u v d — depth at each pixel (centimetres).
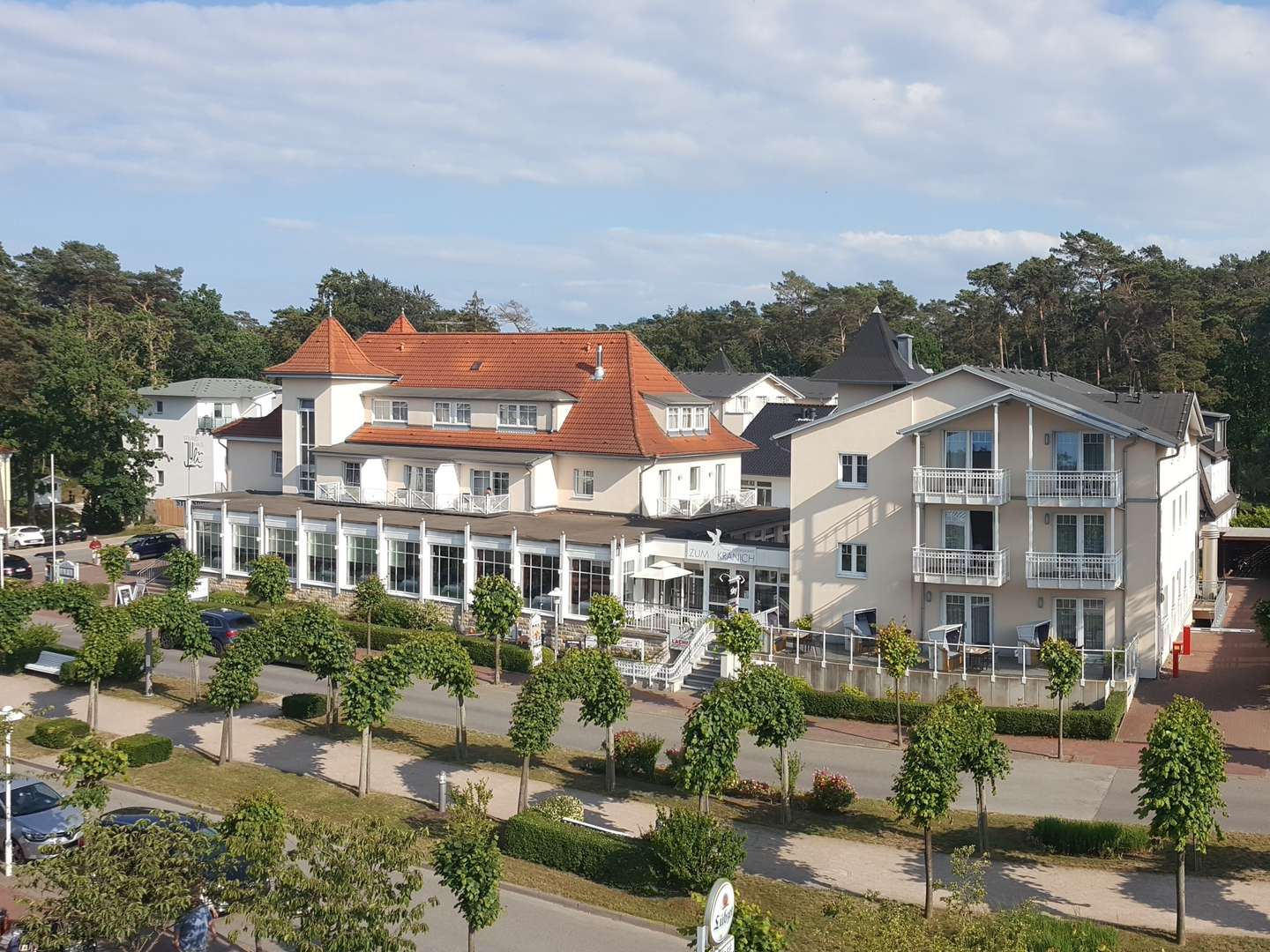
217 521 7075
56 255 15138
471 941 2564
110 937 2302
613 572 5681
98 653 4472
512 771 4003
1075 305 12481
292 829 2475
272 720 4641
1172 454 4888
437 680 4109
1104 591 4791
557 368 7238
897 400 5147
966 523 5019
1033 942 2516
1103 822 3272
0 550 7394
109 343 12256
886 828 3488
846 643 5194
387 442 7344
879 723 4603
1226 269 14888
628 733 4091
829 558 5338
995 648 4747
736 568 5688
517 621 5828
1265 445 9762
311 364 7438
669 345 16588
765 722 3441
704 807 3378
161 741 4100
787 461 8431
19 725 4534
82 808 3000
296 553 6731
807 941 2686
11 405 9206
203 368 13712
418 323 15688
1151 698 4644
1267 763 3903
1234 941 2684
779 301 16900
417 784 3869
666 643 5350
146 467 9712
